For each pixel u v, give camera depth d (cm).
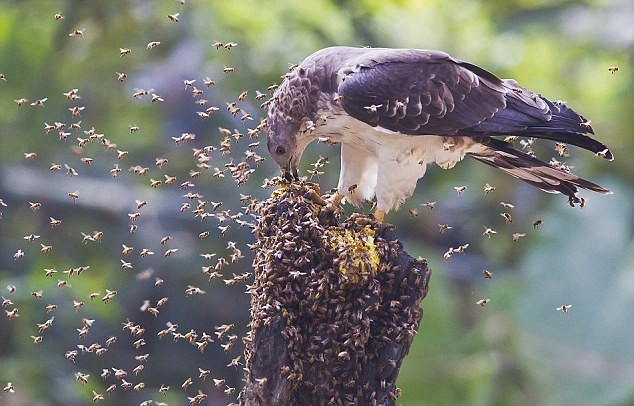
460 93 889
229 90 1659
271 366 741
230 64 1664
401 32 1708
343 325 745
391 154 891
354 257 749
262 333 743
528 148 934
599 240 1501
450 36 1731
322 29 1664
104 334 1603
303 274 744
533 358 1444
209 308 1611
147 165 1711
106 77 1759
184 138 824
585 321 1455
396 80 884
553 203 1658
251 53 1672
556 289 1478
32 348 1466
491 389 1427
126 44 1755
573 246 1499
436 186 1758
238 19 1711
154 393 1590
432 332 1428
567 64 1895
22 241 1631
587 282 1476
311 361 744
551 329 1458
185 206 821
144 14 1741
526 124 884
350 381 749
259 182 1526
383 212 902
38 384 1460
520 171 911
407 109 880
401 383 1430
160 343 1619
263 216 767
